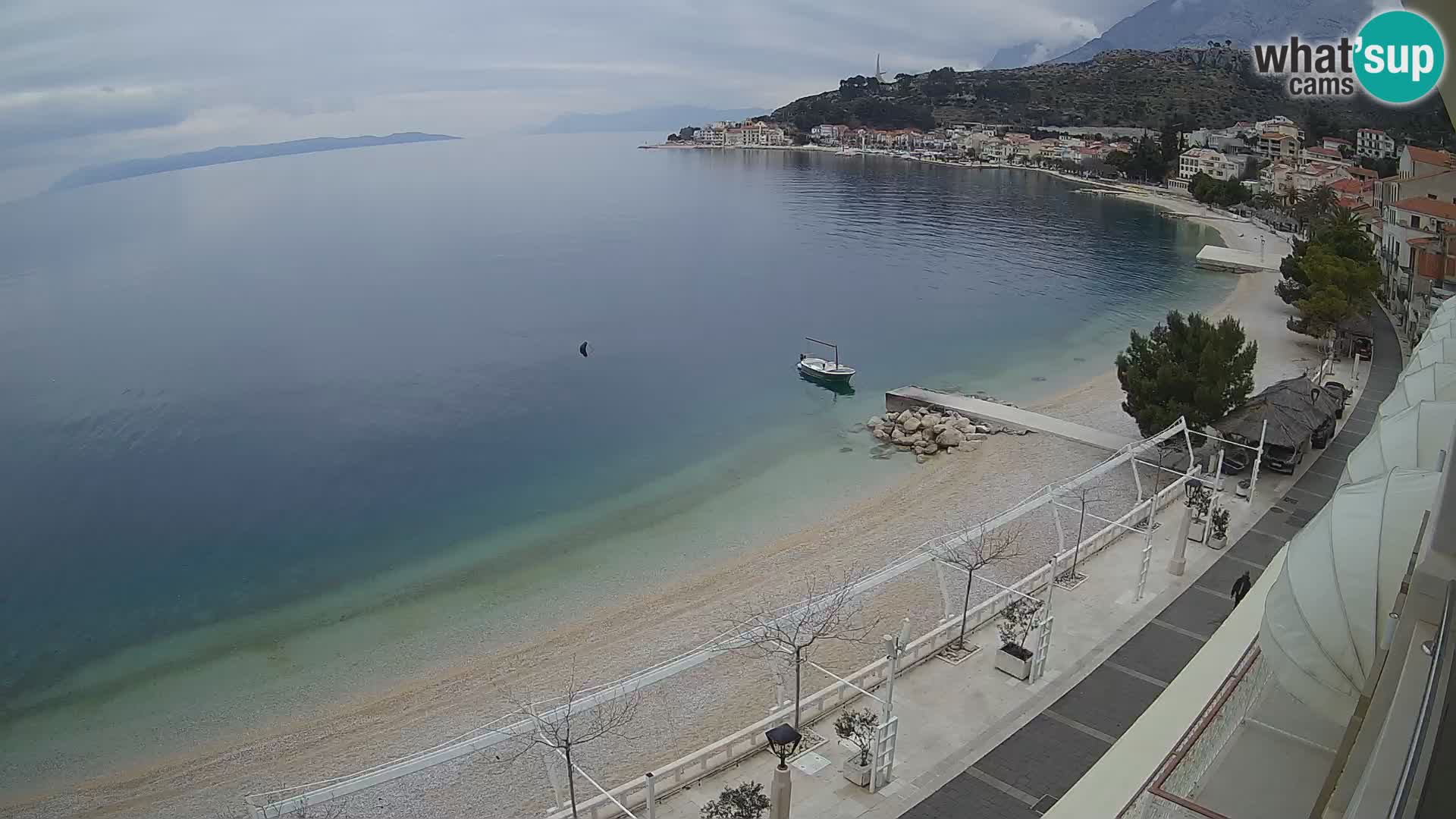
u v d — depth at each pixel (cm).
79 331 10081
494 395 7719
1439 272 7038
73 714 3588
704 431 6738
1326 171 18350
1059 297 11138
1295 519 4200
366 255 15000
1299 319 8300
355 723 3403
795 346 9238
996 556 3669
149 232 18362
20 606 4459
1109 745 2720
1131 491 4869
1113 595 3594
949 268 13288
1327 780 1386
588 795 2880
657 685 3466
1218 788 1764
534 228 17950
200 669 3859
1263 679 2075
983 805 2492
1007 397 7262
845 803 2512
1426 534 1160
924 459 5925
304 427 6969
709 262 14138
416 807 2892
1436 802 686
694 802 2550
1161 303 10512
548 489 5725
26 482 5997
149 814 2981
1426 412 1894
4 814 3028
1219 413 4878
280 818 2489
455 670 3734
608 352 9075
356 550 4944
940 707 2925
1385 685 1125
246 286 12556
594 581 4469
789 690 3319
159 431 6894
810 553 4603
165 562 4869
